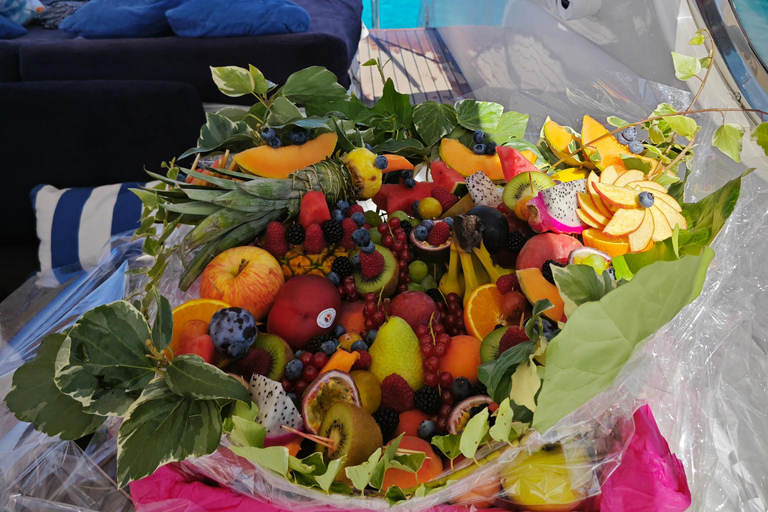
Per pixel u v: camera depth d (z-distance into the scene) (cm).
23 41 247
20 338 82
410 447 56
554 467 55
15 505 60
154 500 58
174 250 74
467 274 70
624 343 46
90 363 51
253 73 88
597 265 61
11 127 189
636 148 85
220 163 81
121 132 192
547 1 179
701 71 110
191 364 52
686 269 45
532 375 48
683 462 61
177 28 243
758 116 98
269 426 55
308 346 66
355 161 80
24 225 192
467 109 96
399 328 63
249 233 75
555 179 82
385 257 73
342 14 302
